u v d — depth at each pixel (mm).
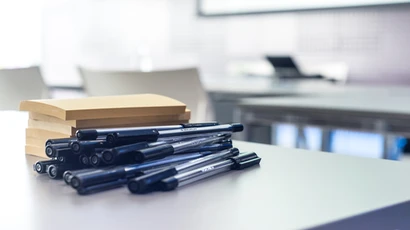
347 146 3520
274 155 752
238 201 478
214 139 670
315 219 429
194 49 5199
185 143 615
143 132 584
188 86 1569
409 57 3916
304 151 797
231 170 625
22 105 699
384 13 4020
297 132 2959
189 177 539
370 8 3992
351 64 4223
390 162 708
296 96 2994
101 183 501
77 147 541
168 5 5332
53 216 416
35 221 402
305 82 3949
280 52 4629
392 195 525
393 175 621
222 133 699
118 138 553
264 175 603
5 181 543
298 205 471
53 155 562
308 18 4441
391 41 4000
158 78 1571
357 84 4180
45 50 5965
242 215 431
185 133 642
